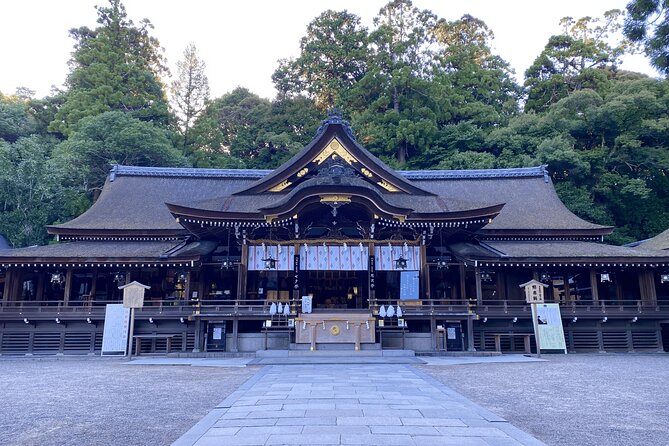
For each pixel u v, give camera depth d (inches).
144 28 2454.5
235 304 899.4
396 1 2491.4
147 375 581.3
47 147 1877.5
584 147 2015.3
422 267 952.3
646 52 666.8
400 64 2213.3
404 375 530.9
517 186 1332.4
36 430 297.4
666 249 1145.4
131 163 1774.1
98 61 2138.3
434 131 2095.2
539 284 884.6
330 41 2652.6
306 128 2409.0
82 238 1085.8
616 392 443.5
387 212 909.2
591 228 1112.2
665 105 1860.2
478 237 1109.1
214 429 273.3
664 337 1015.6
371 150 2151.8
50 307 932.6
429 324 935.0
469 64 2516.0
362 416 306.0
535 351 952.9
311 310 887.7
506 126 2222.0
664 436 280.4
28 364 732.0
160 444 262.2
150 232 1076.5
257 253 941.2
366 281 1058.1
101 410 360.8
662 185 1873.8
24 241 1488.7
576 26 2559.1
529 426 305.4
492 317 939.3
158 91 2285.9
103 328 943.0
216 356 827.4
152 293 1051.9
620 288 1056.8
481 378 541.3
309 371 582.9
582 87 2345.0
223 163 2161.7
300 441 245.0
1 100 2507.4
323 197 897.5
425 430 269.7
